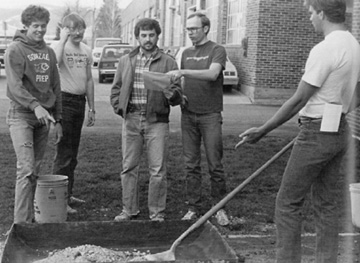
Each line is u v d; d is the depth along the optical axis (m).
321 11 4.15
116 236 4.57
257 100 17.41
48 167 8.96
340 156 4.25
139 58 6.05
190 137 6.20
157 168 6.11
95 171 8.68
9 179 7.98
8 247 4.01
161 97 5.99
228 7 21.27
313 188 4.39
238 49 19.28
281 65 17.47
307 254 5.20
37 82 5.54
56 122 5.84
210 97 6.00
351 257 5.03
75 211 6.55
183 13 25.33
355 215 5.62
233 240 5.69
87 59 6.47
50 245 4.49
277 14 17.41
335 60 4.02
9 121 5.50
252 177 4.46
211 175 6.13
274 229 6.10
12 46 5.44
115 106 6.12
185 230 4.60
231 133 12.41
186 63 6.10
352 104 4.29
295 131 12.73
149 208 6.20
